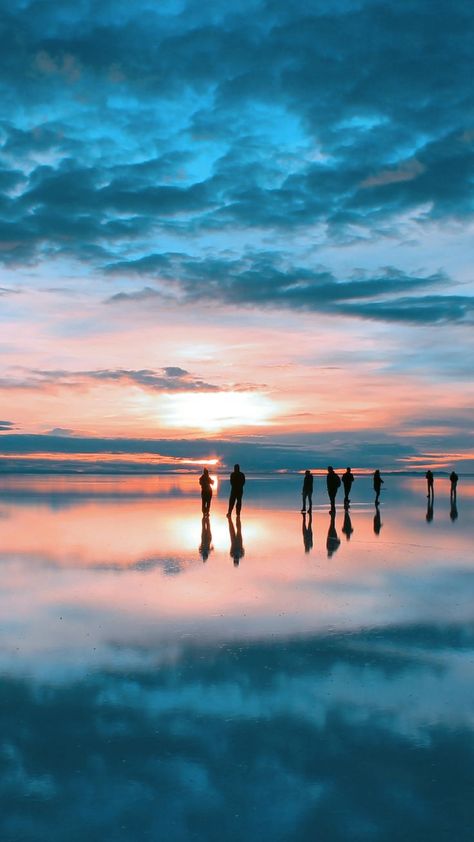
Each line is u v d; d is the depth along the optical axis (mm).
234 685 5984
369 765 4512
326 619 8359
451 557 13438
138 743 4820
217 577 11203
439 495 41094
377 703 5578
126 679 6125
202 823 3844
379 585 10539
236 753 4676
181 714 5328
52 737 4918
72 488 49000
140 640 7387
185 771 4426
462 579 11039
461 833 3756
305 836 3723
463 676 6254
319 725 5133
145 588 10242
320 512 25875
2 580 10930
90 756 4629
